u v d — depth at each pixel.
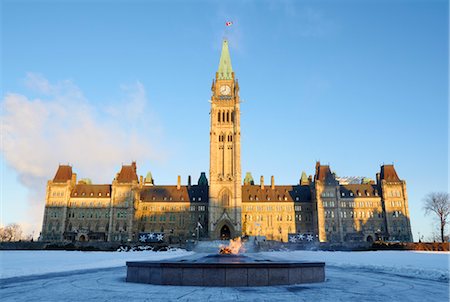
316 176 174.75
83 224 173.25
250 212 177.25
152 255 87.38
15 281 32.44
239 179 168.00
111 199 172.50
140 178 191.00
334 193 167.00
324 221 164.25
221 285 28.36
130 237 168.00
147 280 30.38
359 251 117.00
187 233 175.88
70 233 168.88
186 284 28.59
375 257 72.75
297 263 30.44
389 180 170.00
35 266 48.25
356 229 166.38
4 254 87.44
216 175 169.25
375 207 168.75
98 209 174.62
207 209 178.12
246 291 25.56
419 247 115.94
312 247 129.62
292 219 175.50
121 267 50.50
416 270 41.69
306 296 23.64
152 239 170.00
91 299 22.48
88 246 129.25
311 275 31.42
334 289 26.98
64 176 178.12
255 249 128.00
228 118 177.25
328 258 73.25
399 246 118.00
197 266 28.75
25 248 129.50
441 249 113.50
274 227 174.88
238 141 173.25
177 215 178.62
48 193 174.88
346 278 35.31
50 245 128.62
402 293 25.38
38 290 26.52
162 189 187.50
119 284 29.75
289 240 167.25
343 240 162.75
